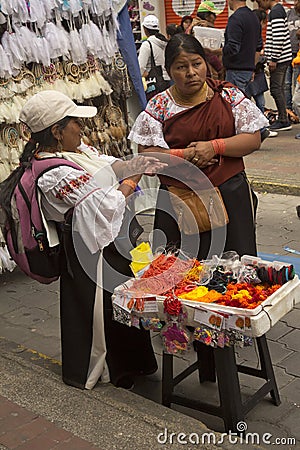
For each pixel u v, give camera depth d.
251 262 3.09
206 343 2.82
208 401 3.29
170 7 11.30
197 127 3.31
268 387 3.14
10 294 4.88
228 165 3.41
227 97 3.37
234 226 3.47
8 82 4.77
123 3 5.57
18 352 3.85
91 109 3.12
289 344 3.83
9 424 2.98
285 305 2.86
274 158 8.01
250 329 2.67
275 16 8.95
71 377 3.28
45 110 2.99
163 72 7.21
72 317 3.21
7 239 3.19
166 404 3.15
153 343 3.94
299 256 5.16
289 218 6.13
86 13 5.22
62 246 3.14
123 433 2.85
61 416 3.02
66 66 5.22
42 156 3.07
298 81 6.28
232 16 7.93
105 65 5.62
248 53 8.01
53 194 2.98
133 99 5.96
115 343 3.33
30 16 4.76
